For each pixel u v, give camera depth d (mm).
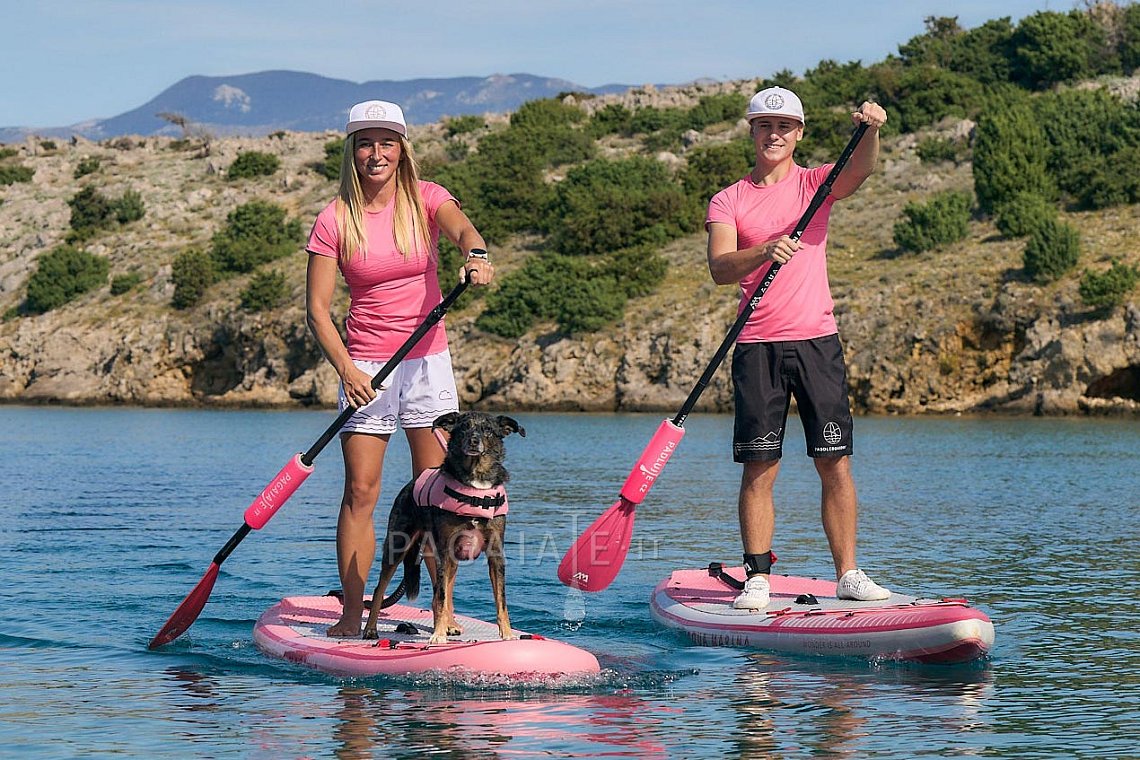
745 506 9453
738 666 8078
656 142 75500
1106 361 42062
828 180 8922
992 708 6891
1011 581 11266
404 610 9414
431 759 5973
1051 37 70625
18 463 27750
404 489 8305
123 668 8109
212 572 8812
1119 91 65625
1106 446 29453
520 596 10945
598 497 19094
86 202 78938
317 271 8469
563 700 7164
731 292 52344
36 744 6242
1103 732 6344
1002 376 45156
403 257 8430
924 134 66500
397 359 8242
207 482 23000
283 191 81375
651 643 8906
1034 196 51938
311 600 9703
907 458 26562
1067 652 8344
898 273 49844
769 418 9289
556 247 61469
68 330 64875
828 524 9422
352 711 6906
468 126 87312
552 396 51156
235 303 62062
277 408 57469
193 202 80812
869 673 7840
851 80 73000
